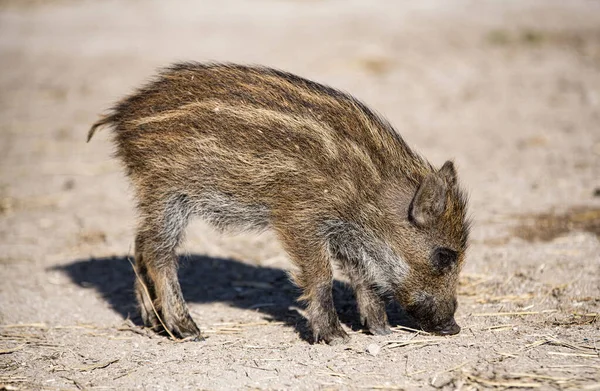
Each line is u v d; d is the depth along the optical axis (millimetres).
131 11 63250
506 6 58531
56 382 14414
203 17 59500
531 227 22156
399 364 14320
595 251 19781
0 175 31031
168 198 16219
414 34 51094
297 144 15438
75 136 36312
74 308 18781
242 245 23047
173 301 16453
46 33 57312
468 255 20281
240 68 16328
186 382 14078
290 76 16328
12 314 18359
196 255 22234
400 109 36812
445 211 15508
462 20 54781
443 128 34031
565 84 39969
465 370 13781
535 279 18359
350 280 16547
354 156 15633
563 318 16203
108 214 26312
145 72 44875
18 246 23438
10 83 45656
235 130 15625
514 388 13016
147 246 16484
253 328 16922
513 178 27062
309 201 15477
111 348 16141
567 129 32750
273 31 53125
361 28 52969
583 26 51844
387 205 15789
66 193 28797
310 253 15602
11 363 15406
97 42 53750
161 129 16016
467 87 40406
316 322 15648
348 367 14320
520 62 44656
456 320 16578
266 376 14125
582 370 13523
